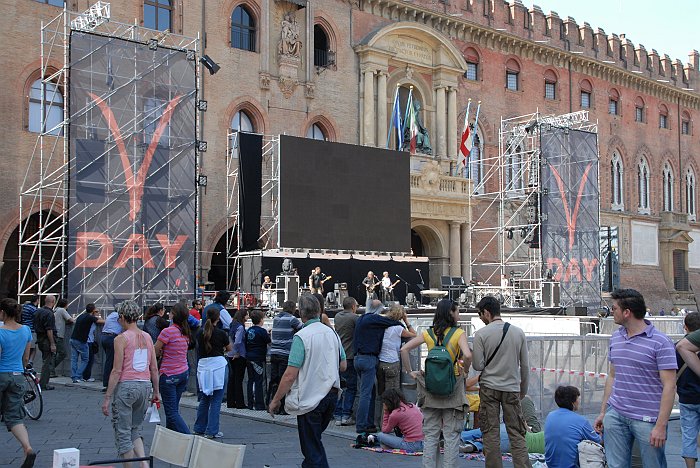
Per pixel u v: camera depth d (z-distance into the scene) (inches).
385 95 1727.4
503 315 1268.5
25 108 1233.4
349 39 1696.6
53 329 819.4
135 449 442.6
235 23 1531.7
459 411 429.4
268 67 1551.4
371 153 1530.5
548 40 2132.1
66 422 632.4
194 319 719.1
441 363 417.4
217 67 1318.9
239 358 700.7
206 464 320.8
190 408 724.7
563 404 421.7
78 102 1152.2
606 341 684.7
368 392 569.0
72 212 1126.4
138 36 1310.3
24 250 1307.8
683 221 2536.9
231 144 1485.0
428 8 1828.2
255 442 559.8
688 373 433.7
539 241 1699.1
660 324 1171.3
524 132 1861.5
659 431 334.6
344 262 1465.3
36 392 640.4
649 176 2481.5
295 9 1599.4
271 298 1252.5
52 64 1259.8
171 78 1246.3
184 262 1229.7
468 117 1909.4
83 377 889.5
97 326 912.3
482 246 1916.8
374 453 533.0
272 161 1445.6
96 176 1149.1
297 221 1417.3
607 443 356.5
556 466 409.7
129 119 1200.2
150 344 454.3
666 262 2498.8
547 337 649.6
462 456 523.5
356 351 583.2
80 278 1122.7
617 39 2369.6
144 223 1190.9
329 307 1304.1
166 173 1220.5
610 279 2052.2
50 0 1270.9
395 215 1557.6
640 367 343.9
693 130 2669.8
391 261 1539.1
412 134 1749.5
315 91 1627.7
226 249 1499.8
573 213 1761.8
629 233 2372.0
